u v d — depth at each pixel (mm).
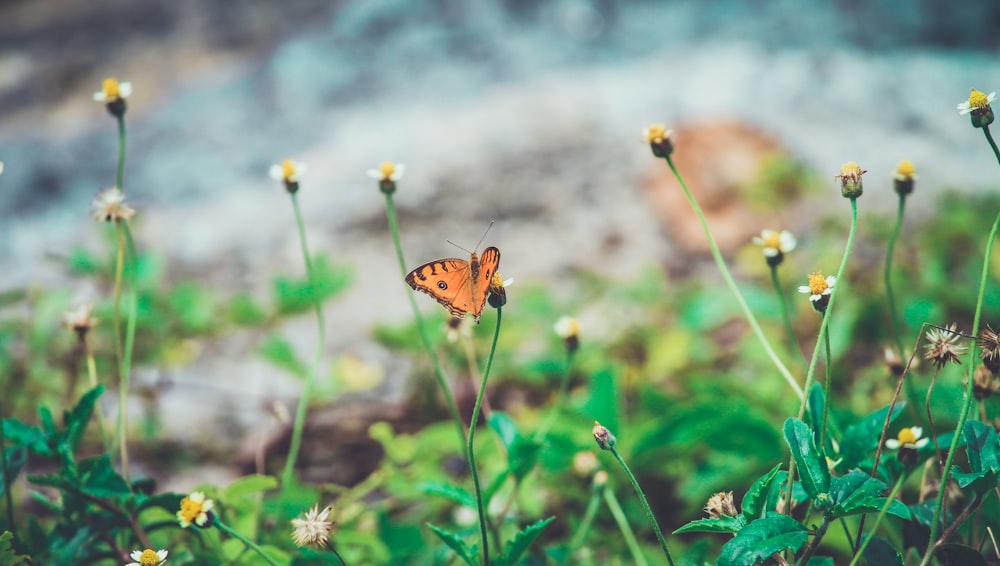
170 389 1170
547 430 952
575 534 971
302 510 915
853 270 1312
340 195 1574
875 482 777
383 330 1137
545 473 993
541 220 1543
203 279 1438
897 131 1741
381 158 1654
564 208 1556
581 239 1506
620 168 1614
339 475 1092
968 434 789
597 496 922
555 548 901
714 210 1544
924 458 825
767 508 799
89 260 1184
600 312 1278
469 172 1601
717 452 966
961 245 1345
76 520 859
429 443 1032
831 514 772
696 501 972
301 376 1100
